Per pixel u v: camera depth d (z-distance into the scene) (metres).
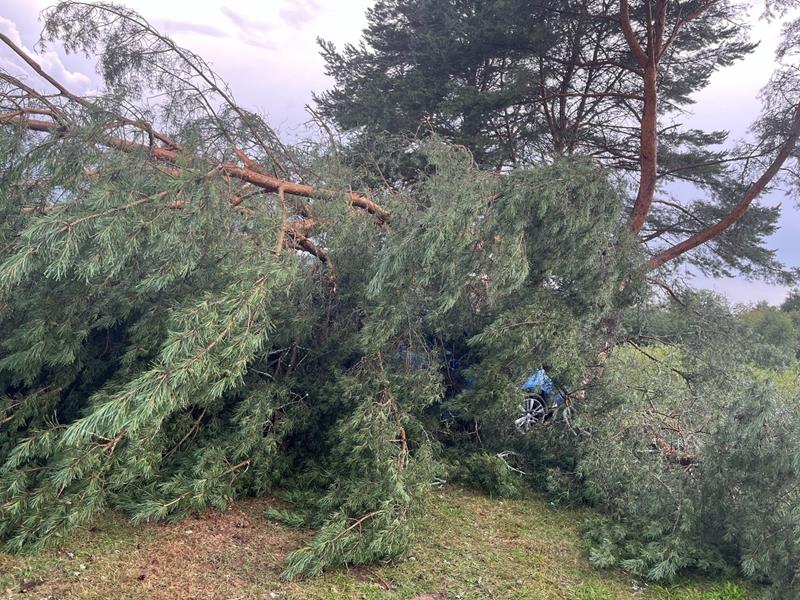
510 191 5.39
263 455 4.98
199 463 4.43
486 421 6.12
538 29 9.05
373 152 7.02
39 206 4.78
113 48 5.49
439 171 6.03
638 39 9.80
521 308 5.64
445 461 5.81
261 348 5.11
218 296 4.15
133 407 3.54
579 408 6.11
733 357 6.62
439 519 5.05
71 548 3.89
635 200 9.13
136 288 4.37
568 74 10.55
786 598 4.09
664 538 4.61
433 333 5.95
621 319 6.76
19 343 4.33
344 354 5.58
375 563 4.17
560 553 4.71
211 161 4.98
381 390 5.16
